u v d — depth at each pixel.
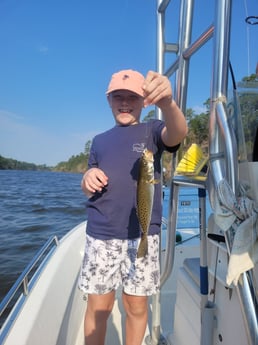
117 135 1.88
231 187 1.03
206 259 1.57
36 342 1.59
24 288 1.91
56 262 2.40
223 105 1.12
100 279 1.76
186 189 3.74
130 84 1.82
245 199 1.02
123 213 1.77
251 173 1.11
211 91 1.17
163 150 1.87
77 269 2.74
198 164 1.63
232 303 1.36
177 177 1.76
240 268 0.96
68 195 22.81
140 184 1.60
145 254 1.61
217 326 1.51
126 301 1.83
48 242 2.57
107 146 1.87
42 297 1.88
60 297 2.11
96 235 1.78
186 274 1.95
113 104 1.91
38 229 10.65
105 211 1.78
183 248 3.25
